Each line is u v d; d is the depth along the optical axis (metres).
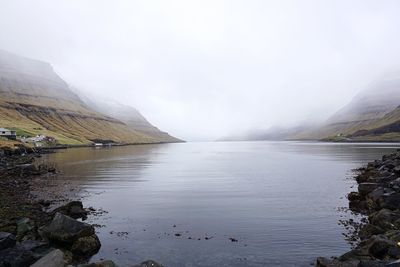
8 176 72.44
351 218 37.94
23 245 25.77
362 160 118.44
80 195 52.97
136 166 102.81
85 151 189.62
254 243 30.25
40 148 187.62
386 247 23.86
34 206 42.41
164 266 25.64
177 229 34.72
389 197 38.28
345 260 23.59
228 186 62.97
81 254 27.66
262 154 178.00
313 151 192.12
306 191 56.81
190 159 138.38
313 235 32.03
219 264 25.94
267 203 46.91
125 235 32.69
